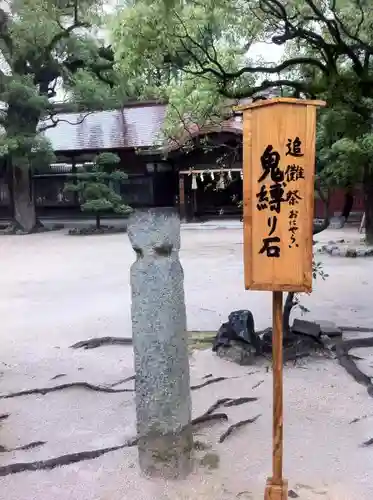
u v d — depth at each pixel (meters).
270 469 4.09
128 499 3.73
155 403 3.91
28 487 3.95
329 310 8.76
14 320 8.88
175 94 9.41
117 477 4.02
